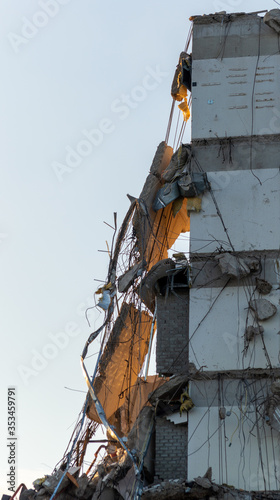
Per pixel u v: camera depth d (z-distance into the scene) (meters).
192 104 48.75
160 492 40.53
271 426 41.41
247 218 46.28
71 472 44.47
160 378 48.53
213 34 50.12
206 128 48.28
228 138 47.94
